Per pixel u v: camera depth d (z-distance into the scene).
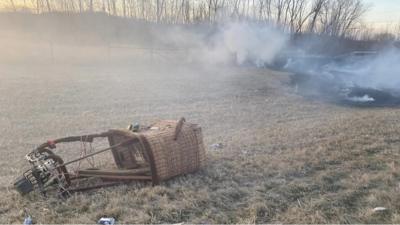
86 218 3.79
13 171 5.35
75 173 4.76
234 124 9.11
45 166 4.34
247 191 4.50
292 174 5.12
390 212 3.87
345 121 9.23
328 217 3.82
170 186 4.64
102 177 4.75
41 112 9.97
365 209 3.96
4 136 7.50
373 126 8.41
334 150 6.27
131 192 4.43
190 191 4.46
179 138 4.92
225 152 6.24
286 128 8.44
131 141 4.73
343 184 4.71
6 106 10.40
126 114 10.19
